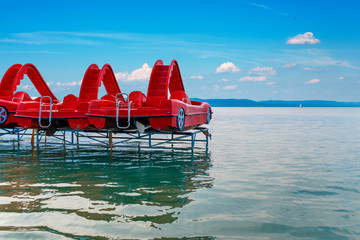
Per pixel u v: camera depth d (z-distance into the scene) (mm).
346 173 7902
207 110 14375
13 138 16625
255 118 47156
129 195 5840
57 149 12680
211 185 6641
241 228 4246
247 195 5844
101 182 6934
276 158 10328
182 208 5059
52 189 6281
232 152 11828
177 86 13266
